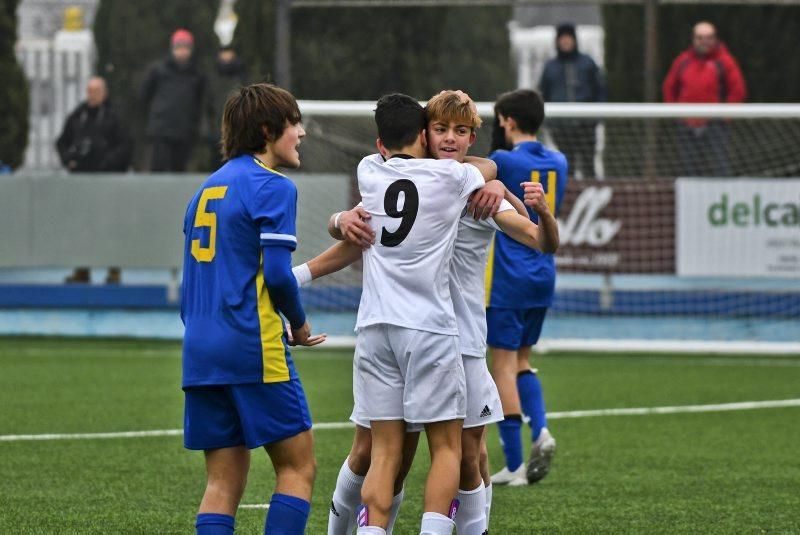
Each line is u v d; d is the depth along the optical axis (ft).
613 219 162.91
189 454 96.02
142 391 129.18
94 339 173.99
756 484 86.07
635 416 117.39
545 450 84.94
